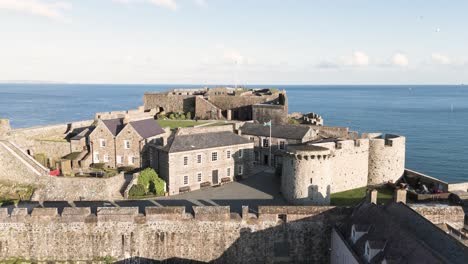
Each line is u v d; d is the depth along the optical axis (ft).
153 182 179.83
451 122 592.19
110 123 214.28
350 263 112.37
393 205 117.19
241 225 135.44
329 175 165.27
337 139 199.31
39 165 181.68
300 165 161.27
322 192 163.53
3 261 134.31
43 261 135.64
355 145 187.32
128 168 204.95
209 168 194.08
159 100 345.92
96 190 171.32
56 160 208.13
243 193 180.75
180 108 338.54
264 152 232.73
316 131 236.22
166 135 208.54
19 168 177.68
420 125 562.66
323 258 136.87
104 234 135.33
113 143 208.13
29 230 135.23
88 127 250.37
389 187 190.80
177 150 181.68
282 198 172.86
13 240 135.54
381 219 114.52
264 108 280.92
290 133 224.33
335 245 130.21
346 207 135.03
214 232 135.64
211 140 197.98
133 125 207.92
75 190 172.24
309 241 136.15
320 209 134.72
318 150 161.58
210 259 136.67
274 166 229.25
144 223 135.03
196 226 135.44
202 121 295.28
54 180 173.68
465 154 373.81
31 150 221.87
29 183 176.96
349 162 186.09
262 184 195.21
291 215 135.13
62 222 134.62
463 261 84.33
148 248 136.05
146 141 205.87
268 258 137.08
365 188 190.08
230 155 201.87
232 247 136.26
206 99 325.01
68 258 135.85
